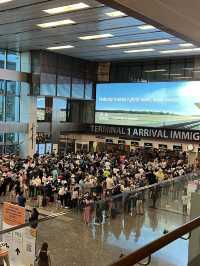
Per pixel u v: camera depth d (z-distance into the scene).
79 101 31.12
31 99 25.48
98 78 30.23
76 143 30.06
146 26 17.16
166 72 27.59
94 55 26.86
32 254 6.44
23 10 15.22
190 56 26.22
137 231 7.20
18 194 14.95
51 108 28.05
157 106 27.84
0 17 16.50
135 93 28.78
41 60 25.05
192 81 26.42
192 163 24.53
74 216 8.64
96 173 18.45
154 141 27.66
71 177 16.98
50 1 13.82
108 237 7.93
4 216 7.75
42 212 14.24
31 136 25.50
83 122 31.06
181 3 3.52
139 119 28.55
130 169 19.75
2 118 24.98
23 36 20.64
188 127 26.47
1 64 25.12
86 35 19.92
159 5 3.54
